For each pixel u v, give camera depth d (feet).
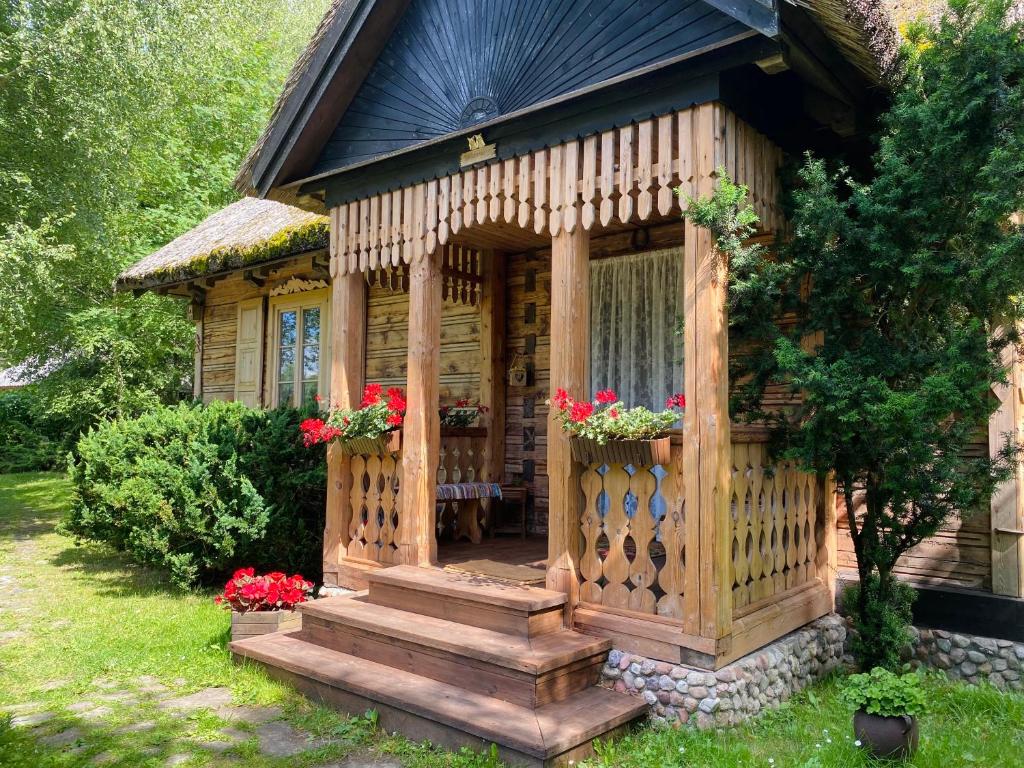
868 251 13.57
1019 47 12.56
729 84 13.25
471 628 14.58
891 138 13.70
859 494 16.84
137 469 23.85
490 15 16.69
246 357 33.40
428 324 17.92
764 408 17.98
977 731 12.36
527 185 15.80
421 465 17.75
